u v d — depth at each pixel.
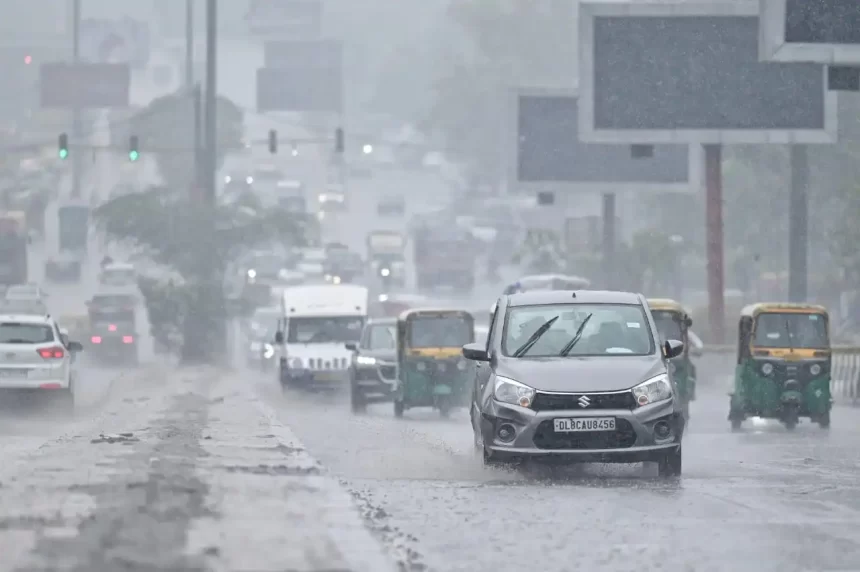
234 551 20.30
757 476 36.81
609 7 107.62
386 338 81.56
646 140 107.62
